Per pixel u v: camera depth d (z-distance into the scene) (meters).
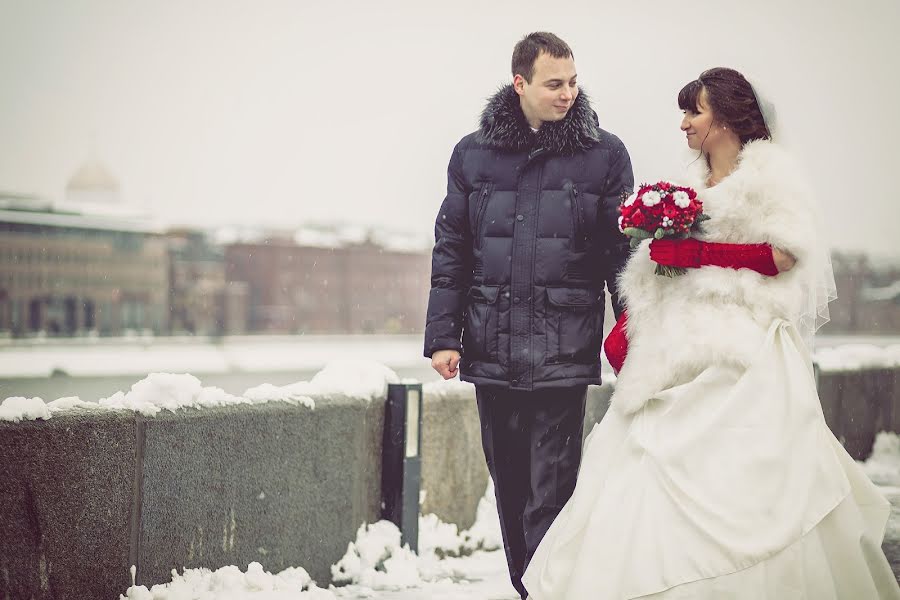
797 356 4.04
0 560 4.09
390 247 101.25
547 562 4.08
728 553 3.72
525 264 4.85
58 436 4.29
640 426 4.04
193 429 4.82
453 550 6.23
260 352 79.25
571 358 4.84
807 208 4.10
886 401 10.36
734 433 3.88
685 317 4.09
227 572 4.93
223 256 92.94
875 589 3.89
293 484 5.29
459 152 5.06
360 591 5.42
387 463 5.87
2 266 79.44
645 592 3.74
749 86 4.27
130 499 4.55
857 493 4.09
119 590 4.51
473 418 6.50
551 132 4.84
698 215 4.12
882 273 80.50
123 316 85.31
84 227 83.94
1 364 45.91
